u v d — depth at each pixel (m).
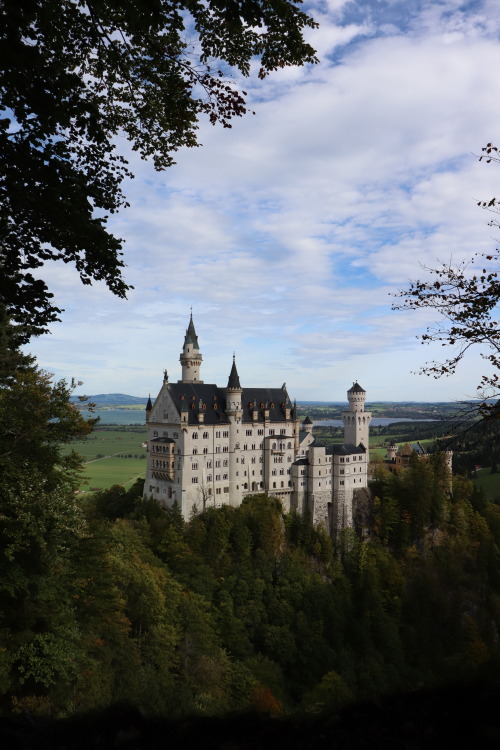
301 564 129.88
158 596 86.88
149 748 10.89
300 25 17.98
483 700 11.14
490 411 19.67
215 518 124.25
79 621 45.50
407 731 10.80
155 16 16.80
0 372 37.62
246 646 105.50
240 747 10.73
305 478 148.38
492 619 138.75
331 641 112.50
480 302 20.22
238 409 136.38
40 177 16.75
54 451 38.00
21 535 31.11
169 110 20.23
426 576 137.38
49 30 16.53
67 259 19.92
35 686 36.03
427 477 155.25
